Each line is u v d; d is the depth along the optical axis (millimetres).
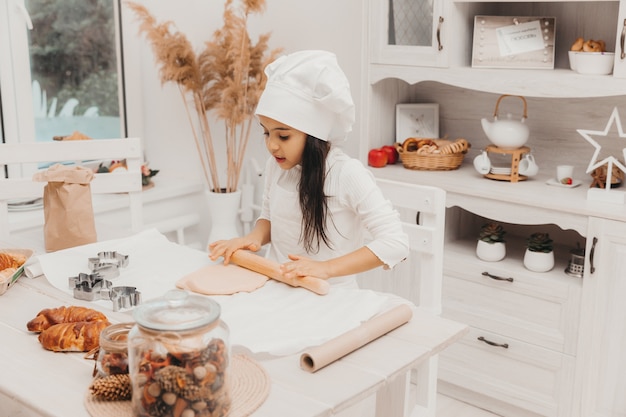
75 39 3311
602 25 2701
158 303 1080
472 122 3078
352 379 1215
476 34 2646
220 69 3131
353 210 1742
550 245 2615
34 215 2945
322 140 1692
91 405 1121
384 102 3010
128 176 2334
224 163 3533
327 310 1451
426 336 1396
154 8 3410
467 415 2717
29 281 1682
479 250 2721
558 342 2520
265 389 1156
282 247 1844
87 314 1387
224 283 1575
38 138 3277
